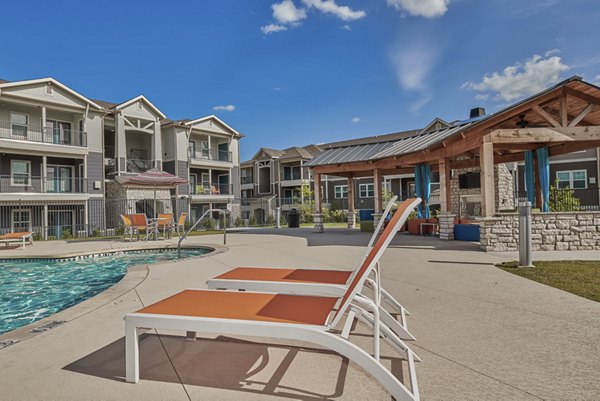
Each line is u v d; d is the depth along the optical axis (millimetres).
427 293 4176
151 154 25297
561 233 7914
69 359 2484
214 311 2295
